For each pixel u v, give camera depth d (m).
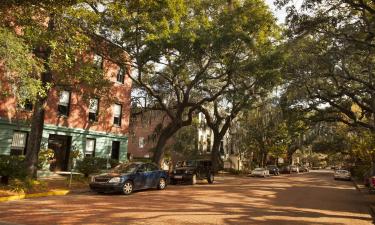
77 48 14.89
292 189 24.78
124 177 17.12
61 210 11.53
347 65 21.81
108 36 20.78
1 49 10.42
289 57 21.05
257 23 24.02
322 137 53.19
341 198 20.16
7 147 21.23
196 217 11.05
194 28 22.23
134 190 18.14
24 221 9.57
